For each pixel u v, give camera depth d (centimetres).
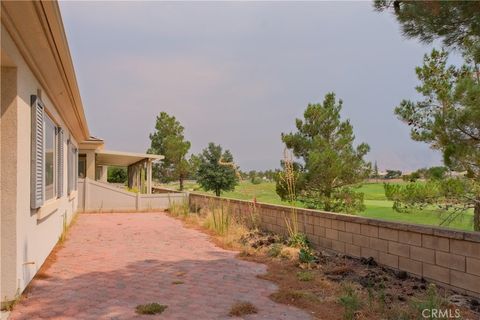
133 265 639
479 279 431
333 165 1124
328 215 725
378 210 1516
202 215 1366
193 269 609
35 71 534
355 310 396
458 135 577
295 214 836
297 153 1241
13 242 432
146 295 468
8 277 429
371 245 616
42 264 622
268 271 592
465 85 572
